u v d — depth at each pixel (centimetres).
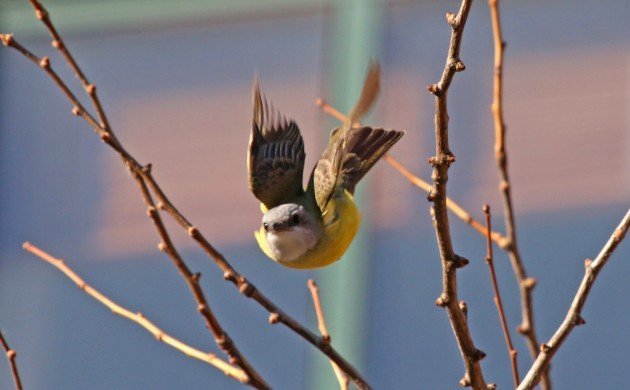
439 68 1486
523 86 1463
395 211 1405
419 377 1338
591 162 1406
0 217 1517
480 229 771
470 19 1497
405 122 1462
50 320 1447
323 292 1380
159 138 1534
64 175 1534
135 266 1450
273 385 1350
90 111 1562
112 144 649
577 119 1434
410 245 1386
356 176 876
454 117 1456
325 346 637
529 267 1347
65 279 1466
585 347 1314
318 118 1499
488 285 1342
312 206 824
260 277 1406
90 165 1534
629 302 1317
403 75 1491
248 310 1388
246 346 1374
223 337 627
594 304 1327
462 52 1485
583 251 1349
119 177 1514
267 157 812
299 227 807
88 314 1441
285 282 1394
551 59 1467
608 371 1301
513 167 1418
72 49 1600
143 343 1406
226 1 1582
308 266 842
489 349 1310
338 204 846
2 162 1542
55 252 1488
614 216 1366
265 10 1564
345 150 848
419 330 1355
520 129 1441
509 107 1453
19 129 1564
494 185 1410
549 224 1373
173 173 1507
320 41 1536
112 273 1456
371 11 1523
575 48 1464
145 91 1563
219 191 1482
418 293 1368
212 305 1398
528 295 747
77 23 1614
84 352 1427
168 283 1427
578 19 1474
